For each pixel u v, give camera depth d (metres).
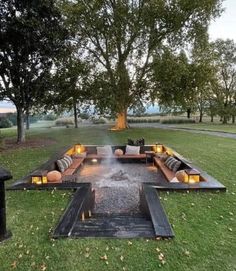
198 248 3.93
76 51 20.19
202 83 19.95
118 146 12.93
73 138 19.06
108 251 3.81
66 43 16.73
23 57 14.80
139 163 11.86
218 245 4.02
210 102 40.38
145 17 19.95
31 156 11.92
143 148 12.62
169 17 19.92
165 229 4.32
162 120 40.97
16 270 3.44
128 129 24.69
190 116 46.69
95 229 4.42
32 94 16.31
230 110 38.84
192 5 19.36
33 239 4.20
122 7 19.83
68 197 6.09
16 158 11.45
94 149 12.84
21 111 16.61
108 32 20.22
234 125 34.22
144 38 21.30
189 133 22.20
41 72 15.93
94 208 6.47
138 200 7.02
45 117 44.25
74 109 22.09
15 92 15.27
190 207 5.51
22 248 3.94
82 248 3.88
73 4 19.44
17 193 6.39
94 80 20.59
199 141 16.95
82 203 5.20
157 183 6.73
